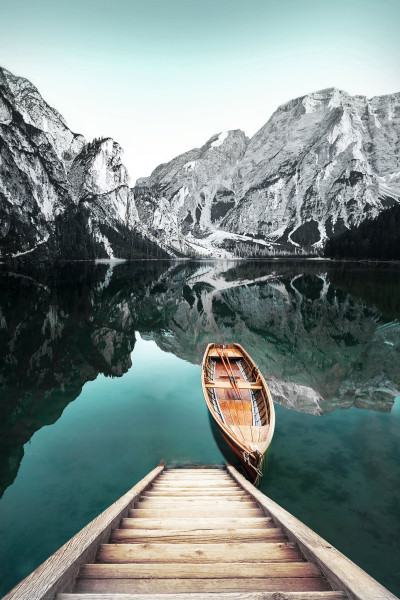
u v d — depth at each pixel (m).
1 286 51.56
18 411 12.95
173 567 3.52
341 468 9.00
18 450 10.15
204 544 4.19
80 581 3.30
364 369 18.41
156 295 47.81
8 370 17.58
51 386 15.59
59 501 7.82
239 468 9.33
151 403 13.76
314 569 3.57
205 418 12.39
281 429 11.32
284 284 64.38
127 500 5.71
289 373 17.86
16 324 26.88
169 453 10.03
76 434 11.15
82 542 3.81
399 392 15.00
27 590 2.79
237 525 5.04
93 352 20.95
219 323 30.23
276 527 5.00
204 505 5.99
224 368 15.87
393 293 46.94
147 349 22.34
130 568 3.50
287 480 8.47
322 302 40.44
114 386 15.70
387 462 9.27
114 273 92.06
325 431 11.20
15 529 6.89
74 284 58.19
